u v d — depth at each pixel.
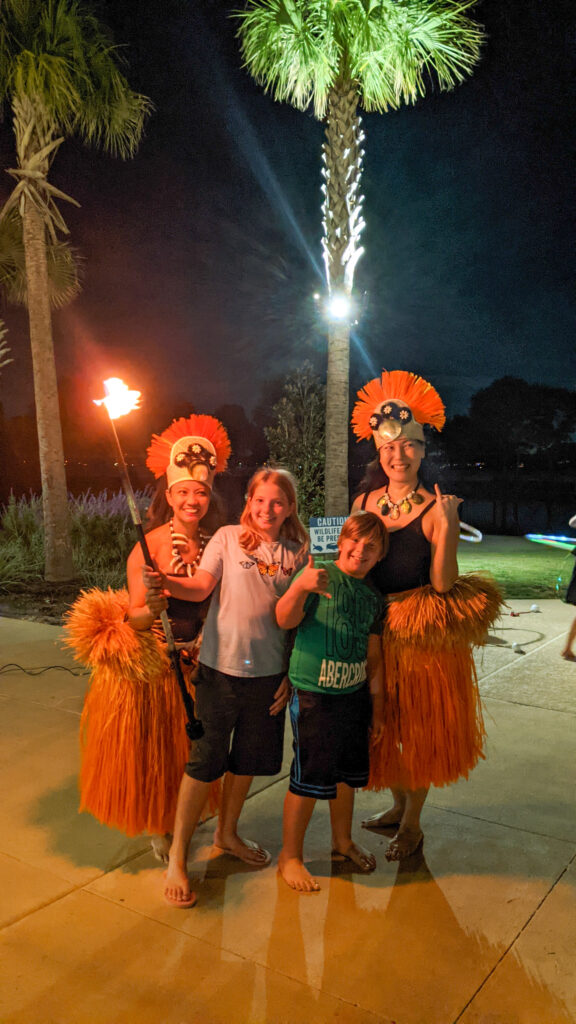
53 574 10.17
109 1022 2.27
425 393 3.27
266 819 3.59
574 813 3.64
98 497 13.00
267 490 2.98
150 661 2.99
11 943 2.62
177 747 3.10
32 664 6.14
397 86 9.48
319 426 11.20
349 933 2.70
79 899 2.89
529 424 49.78
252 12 9.08
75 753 4.29
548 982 2.46
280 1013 2.31
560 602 9.20
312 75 9.34
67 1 9.90
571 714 5.05
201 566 2.97
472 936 2.68
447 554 3.02
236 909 2.84
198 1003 2.35
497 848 3.31
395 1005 2.35
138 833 3.09
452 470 50.59
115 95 10.45
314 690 2.92
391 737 3.17
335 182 9.02
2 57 9.92
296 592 2.82
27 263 9.99
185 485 3.15
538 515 29.52
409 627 3.04
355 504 3.37
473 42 9.10
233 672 2.94
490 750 4.42
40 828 3.45
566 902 2.90
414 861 3.20
